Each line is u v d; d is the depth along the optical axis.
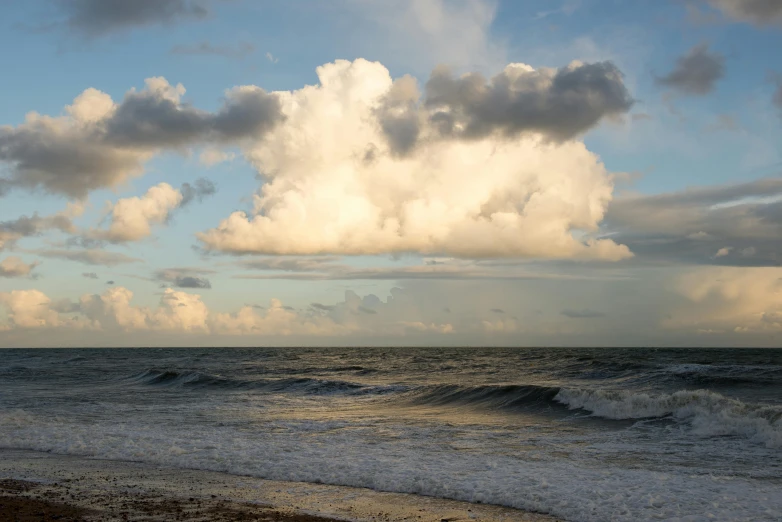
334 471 14.27
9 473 14.62
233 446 17.33
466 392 30.00
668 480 12.82
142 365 75.38
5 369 62.59
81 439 18.62
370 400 31.11
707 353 103.88
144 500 11.99
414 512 11.13
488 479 13.12
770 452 16.05
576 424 21.62
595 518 10.49
